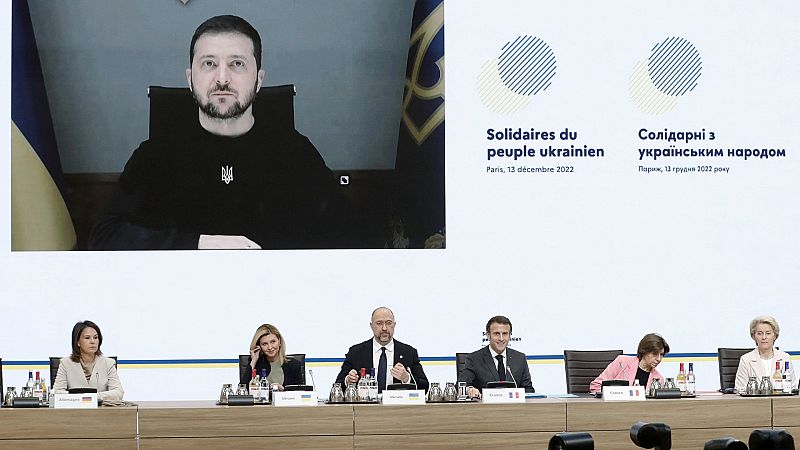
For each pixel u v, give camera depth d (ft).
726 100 53.06
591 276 52.54
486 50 52.65
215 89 52.11
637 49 52.95
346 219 52.26
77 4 51.83
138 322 51.57
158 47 52.06
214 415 34.78
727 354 42.78
